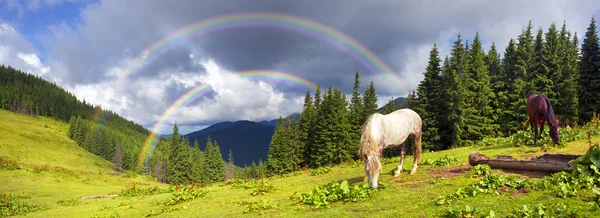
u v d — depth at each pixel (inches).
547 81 1460.4
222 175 3221.0
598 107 1397.6
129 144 6235.2
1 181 1330.0
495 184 281.1
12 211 650.2
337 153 1908.2
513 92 1501.0
